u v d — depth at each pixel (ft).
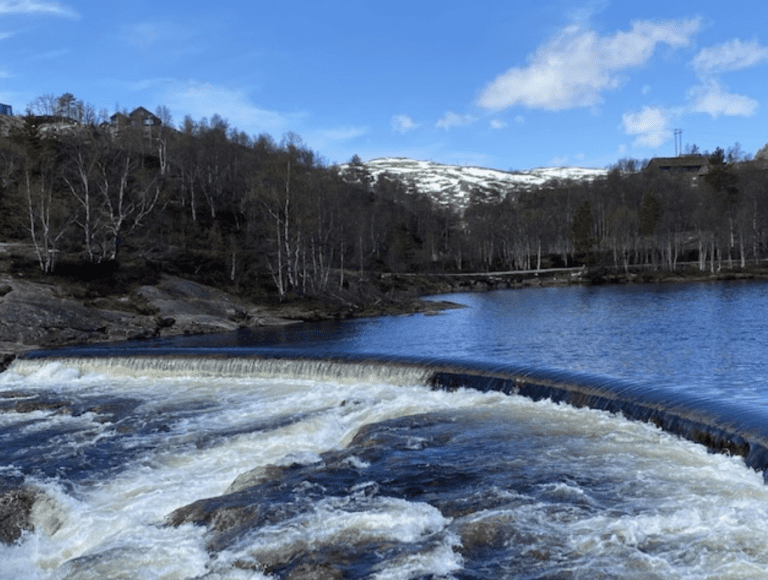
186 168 343.05
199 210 320.09
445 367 75.31
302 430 61.00
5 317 140.46
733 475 40.09
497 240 469.57
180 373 94.07
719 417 46.98
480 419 57.21
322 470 45.78
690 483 39.17
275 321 189.78
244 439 59.06
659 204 432.66
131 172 271.28
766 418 45.57
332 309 211.41
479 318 181.68
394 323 180.04
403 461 46.75
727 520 33.68
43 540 42.55
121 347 133.90
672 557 30.40
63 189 263.49
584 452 46.44
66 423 69.77
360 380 80.28
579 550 31.71
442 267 442.09
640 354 99.25
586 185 588.91
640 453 45.57
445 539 33.65
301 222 224.94
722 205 414.82
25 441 63.16
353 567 31.35
